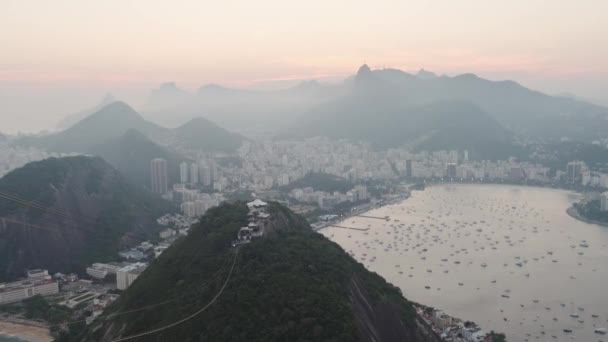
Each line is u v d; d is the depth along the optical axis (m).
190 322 127.94
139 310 148.38
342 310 129.50
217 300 132.50
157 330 132.12
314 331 117.94
